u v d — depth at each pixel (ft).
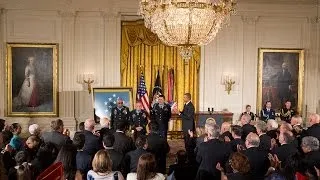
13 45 46.09
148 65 48.85
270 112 46.68
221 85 49.08
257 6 48.57
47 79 46.83
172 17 28.89
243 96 49.21
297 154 20.13
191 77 49.32
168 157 39.29
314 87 49.73
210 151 22.36
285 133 23.41
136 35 48.16
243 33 48.80
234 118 49.08
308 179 17.52
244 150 21.42
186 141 39.63
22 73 46.47
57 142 25.05
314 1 48.42
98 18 47.21
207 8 28.78
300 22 49.32
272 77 49.32
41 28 46.42
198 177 22.21
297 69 49.47
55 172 18.51
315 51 49.39
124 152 25.22
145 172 17.22
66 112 47.09
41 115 46.93
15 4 45.70
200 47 48.78
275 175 17.25
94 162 17.69
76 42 46.96
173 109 47.42
